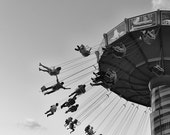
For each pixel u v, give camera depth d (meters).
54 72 30.14
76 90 32.34
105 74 32.09
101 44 38.09
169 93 36.50
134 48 36.59
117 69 39.03
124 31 35.34
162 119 34.41
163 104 35.69
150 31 33.88
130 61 37.84
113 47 32.94
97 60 38.75
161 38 35.22
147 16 34.56
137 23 34.69
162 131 33.50
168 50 36.12
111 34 36.81
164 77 37.81
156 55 36.84
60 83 30.48
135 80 40.09
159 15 34.00
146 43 35.16
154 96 37.47
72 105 32.94
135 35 35.12
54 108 32.16
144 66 37.94
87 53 32.03
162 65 37.19
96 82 32.66
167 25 33.62
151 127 35.34
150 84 38.78
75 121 33.47
